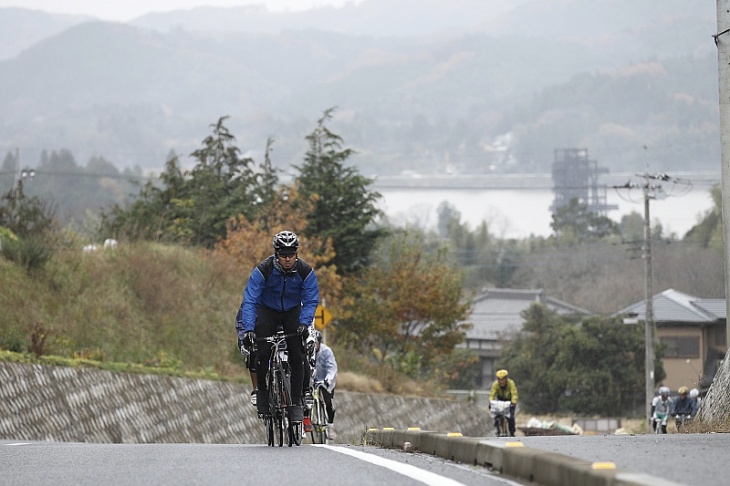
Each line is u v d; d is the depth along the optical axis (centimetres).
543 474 2081
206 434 8050
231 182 14188
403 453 2958
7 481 2286
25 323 7700
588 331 19288
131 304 9162
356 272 13625
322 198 13362
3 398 6125
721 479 1930
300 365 3247
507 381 7075
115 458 2855
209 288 10438
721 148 5219
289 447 3225
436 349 14150
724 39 5209
